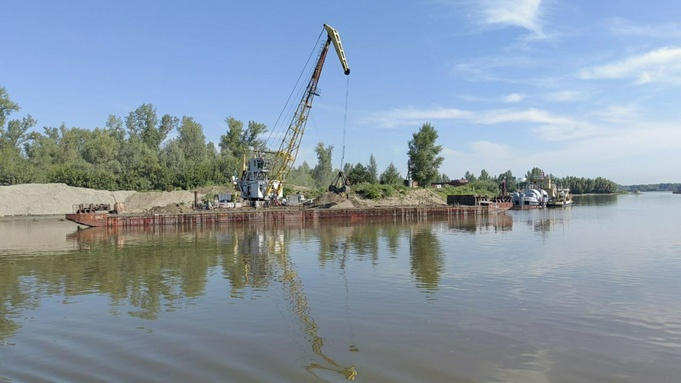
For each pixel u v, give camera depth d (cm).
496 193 16638
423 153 14488
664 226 6284
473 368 1302
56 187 11275
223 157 15762
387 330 1667
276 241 4953
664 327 1667
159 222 7312
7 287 2567
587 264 3089
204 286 2528
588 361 1347
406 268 3022
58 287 2552
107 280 2741
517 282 2500
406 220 8731
